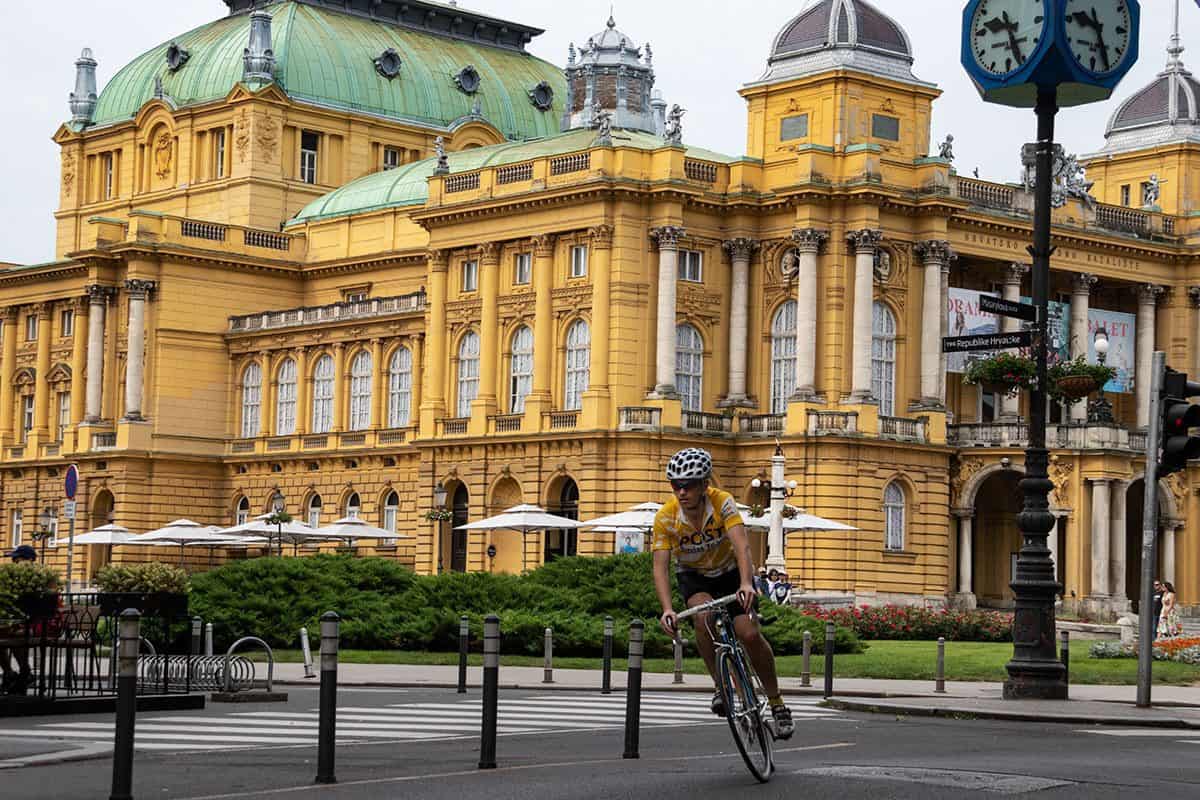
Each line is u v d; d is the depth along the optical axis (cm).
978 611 8919
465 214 10281
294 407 11944
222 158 13125
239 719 3416
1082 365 9162
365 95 13450
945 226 9738
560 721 3506
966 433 9781
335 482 11581
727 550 2155
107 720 3316
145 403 12044
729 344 9788
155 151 13575
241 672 4334
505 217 10112
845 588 9256
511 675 5069
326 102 13250
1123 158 11431
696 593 2167
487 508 10100
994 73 4028
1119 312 10806
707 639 2142
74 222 14100
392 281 11756
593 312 9606
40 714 3397
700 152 10550
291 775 2431
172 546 11944
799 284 9525
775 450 9238
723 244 9812
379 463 11288
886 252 9675
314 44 13438
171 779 2388
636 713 2552
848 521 9281
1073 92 4116
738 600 2109
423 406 10512
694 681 4916
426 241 11581
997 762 2495
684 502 2122
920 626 7831
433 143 13675
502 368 10150
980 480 9694
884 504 9481
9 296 13238
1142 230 10800
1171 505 10244
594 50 12862
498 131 13962
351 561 6450
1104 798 2070
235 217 12838
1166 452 3719
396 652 5988
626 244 9581
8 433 13225
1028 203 10244
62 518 12569
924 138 9944
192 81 13475
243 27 13625
